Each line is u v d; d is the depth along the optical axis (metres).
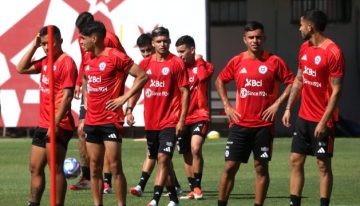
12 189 38.69
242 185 40.34
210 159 52.62
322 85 28.75
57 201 28.28
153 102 31.73
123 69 28.73
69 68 27.62
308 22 28.73
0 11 66.00
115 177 29.06
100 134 29.03
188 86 31.45
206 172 46.09
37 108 66.31
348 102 78.75
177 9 65.19
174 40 65.06
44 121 28.14
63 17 65.56
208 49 65.06
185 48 36.34
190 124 36.31
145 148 59.28
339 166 48.72
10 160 51.59
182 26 65.12
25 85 66.19
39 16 65.88
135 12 65.12
